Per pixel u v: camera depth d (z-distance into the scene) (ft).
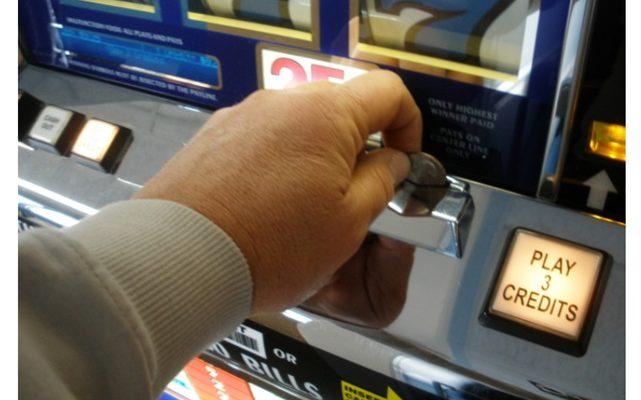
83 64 3.57
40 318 1.71
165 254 1.86
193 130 3.26
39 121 3.39
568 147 2.41
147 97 3.43
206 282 1.91
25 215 3.26
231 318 2.07
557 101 2.33
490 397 2.29
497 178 2.70
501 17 2.33
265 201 2.02
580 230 2.48
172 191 2.05
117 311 1.69
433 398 2.45
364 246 2.67
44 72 3.70
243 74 3.06
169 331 1.85
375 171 2.34
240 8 2.87
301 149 2.09
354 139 2.20
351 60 2.73
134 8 3.16
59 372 1.69
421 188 2.62
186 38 3.10
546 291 2.35
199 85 3.24
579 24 2.13
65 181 3.26
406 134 2.63
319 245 2.15
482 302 2.42
